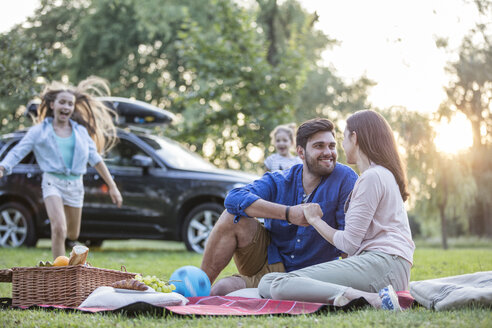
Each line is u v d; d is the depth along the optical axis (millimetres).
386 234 3684
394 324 2854
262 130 16312
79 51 21203
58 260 3977
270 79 16234
